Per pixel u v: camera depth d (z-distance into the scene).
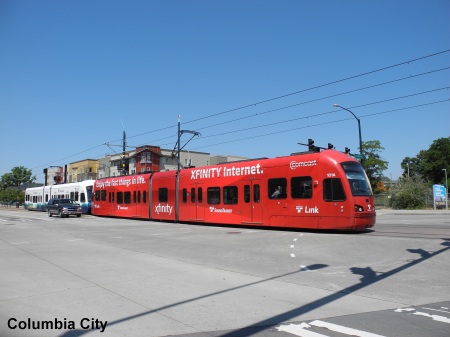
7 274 9.50
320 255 11.49
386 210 42.53
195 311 6.39
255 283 8.30
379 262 10.12
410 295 7.16
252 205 20.30
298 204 18.09
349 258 10.84
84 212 40.16
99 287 8.08
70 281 8.66
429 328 5.45
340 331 5.38
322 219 17.17
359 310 6.34
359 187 16.89
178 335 5.31
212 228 21.41
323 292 7.49
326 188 17.14
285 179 18.81
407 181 45.56
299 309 6.43
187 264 10.65
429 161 94.19
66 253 12.91
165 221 27.98
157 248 13.90
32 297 7.36
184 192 25.33
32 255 12.53
